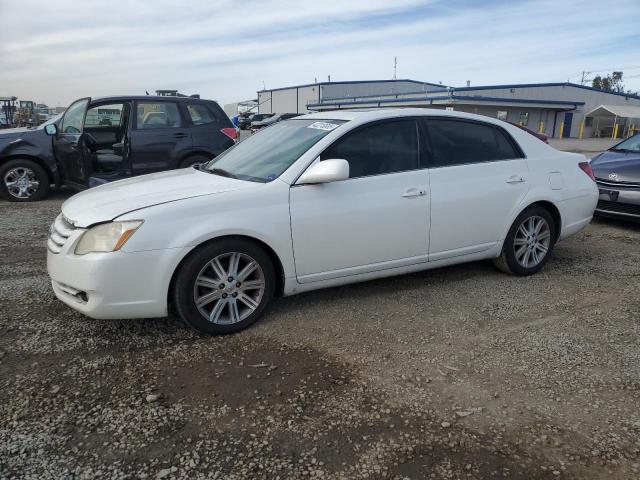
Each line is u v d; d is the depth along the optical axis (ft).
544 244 16.60
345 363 10.84
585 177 17.31
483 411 9.24
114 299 11.05
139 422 8.80
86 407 9.20
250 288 12.33
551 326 12.76
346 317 13.12
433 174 14.25
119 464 7.82
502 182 15.34
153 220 11.16
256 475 7.64
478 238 15.21
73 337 11.85
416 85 195.21
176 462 7.89
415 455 8.11
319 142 13.08
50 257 11.82
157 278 11.21
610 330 12.55
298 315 13.20
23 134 28.68
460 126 15.17
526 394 9.78
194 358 10.98
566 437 8.58
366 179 13.32
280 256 12.37
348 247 13.17
